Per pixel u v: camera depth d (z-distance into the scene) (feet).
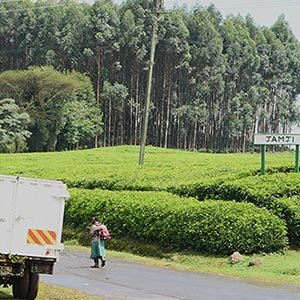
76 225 266.57
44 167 371.56
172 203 225.56
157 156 458.09
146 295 134.31
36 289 122.21
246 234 200.44
